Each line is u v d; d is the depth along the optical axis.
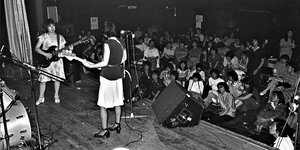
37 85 6.30
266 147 4.11
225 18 12.66
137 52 8.94
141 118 4.95
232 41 9.58
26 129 3.84
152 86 5.93
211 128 4.61
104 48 3.99
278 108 5.18
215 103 6.07
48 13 8.13
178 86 4.74
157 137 4.39
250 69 7.84
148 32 12.11
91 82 6.49
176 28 13.59
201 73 6.93
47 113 5.15
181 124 4.61
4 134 3.67
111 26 4.03
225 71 7.68
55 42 5.17
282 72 7.23
